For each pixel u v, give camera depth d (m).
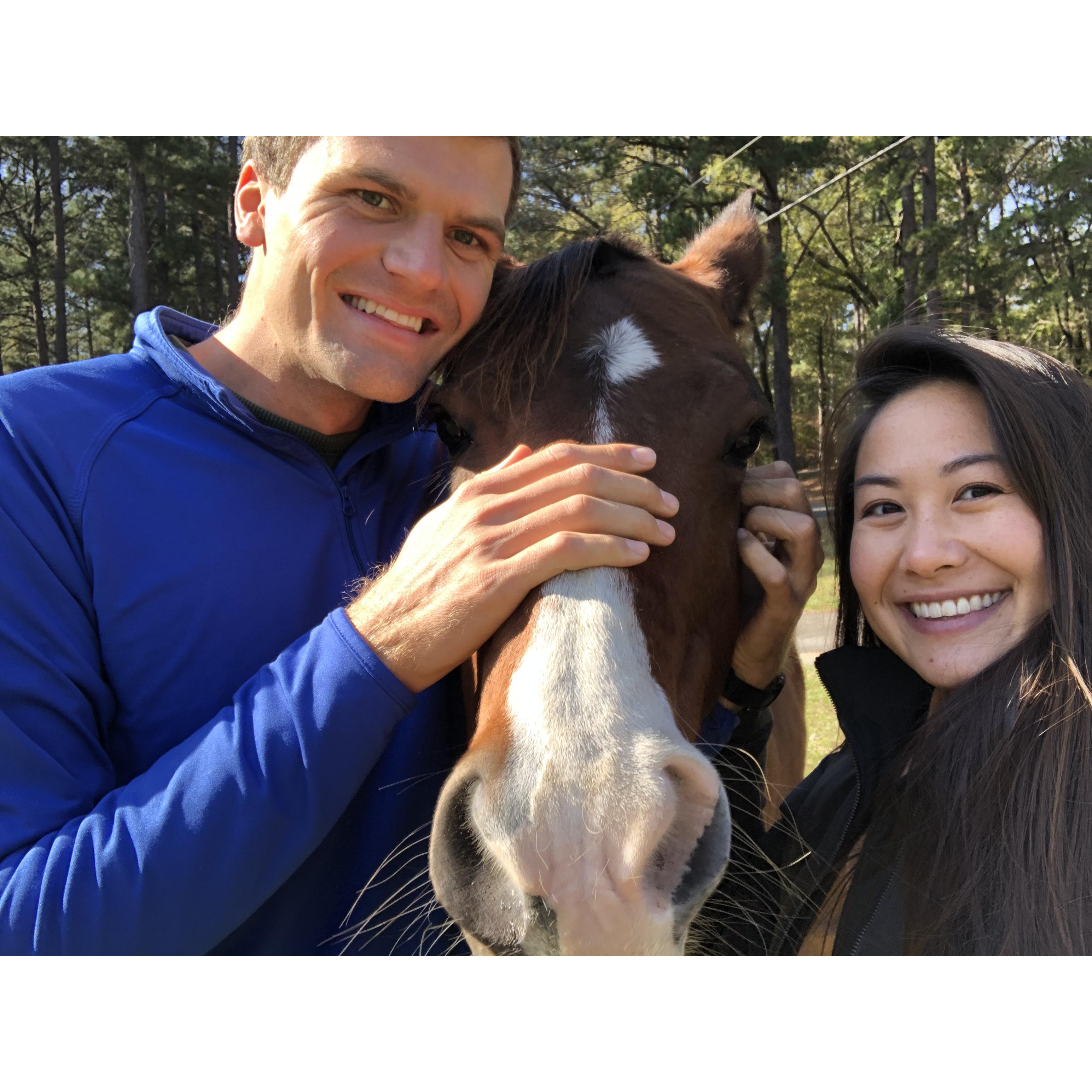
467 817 0.58
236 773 0.60
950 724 0.67
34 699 0.64
